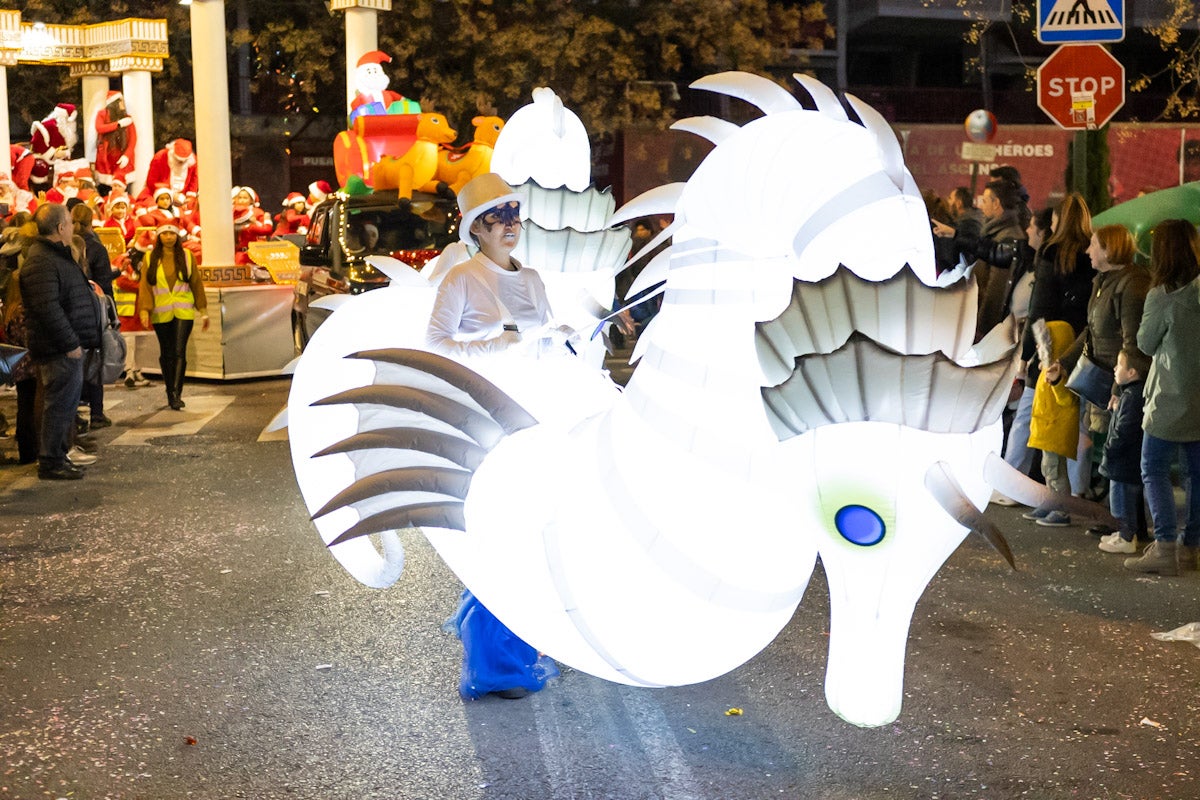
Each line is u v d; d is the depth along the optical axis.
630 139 27.44
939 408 3.43
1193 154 18.84
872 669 3.69
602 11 28.16
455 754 4.86
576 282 5.57
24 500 9.49
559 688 5.54
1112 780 4.60
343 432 5.04
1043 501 3.46
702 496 3.88
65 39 23.58
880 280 3.41
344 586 7.17
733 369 3.86
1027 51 33.03
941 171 18.56
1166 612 6.54
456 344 4.78
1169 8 25.31
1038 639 6.15
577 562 4.06
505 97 28.61
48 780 4.67
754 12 28.48
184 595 7.02
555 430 4.39
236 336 16.05
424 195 15.88
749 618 3.93
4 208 17.08
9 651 6.11
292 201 24.41
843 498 3.55
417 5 27.78
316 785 4.61
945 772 4.68
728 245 3.87
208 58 17.05
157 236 13.56
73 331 10.12
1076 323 8.53
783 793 4.52
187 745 4.98
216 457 11.16
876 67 35.94
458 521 4.47
